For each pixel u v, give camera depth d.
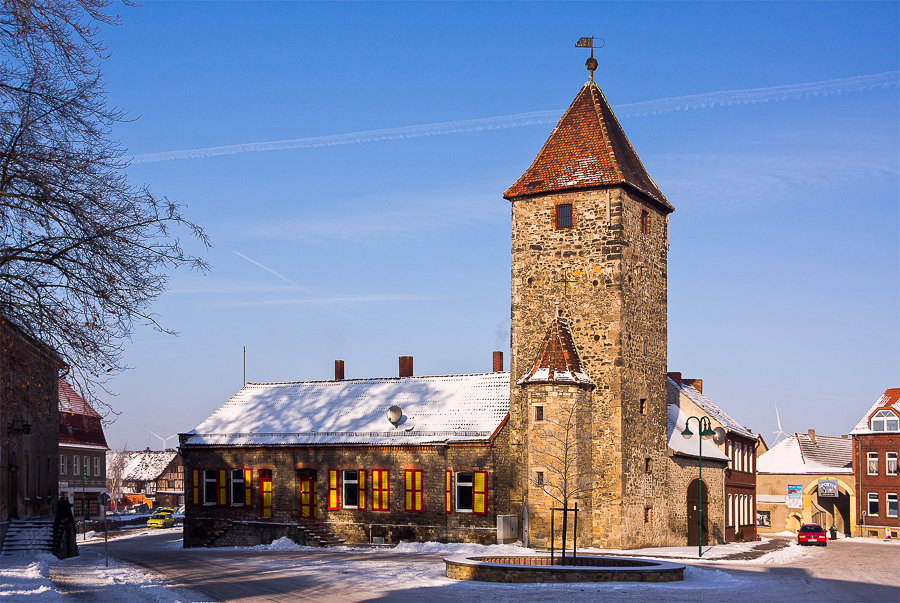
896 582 28.72
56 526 33.09
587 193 37.88
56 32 16.50
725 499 47.78
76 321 18.00
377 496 40.59
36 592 20.78
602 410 36.59
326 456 41.97
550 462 35.28
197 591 22.14
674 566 25.67
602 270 37.25
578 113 40.06
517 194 38.91
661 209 41.06
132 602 19.94
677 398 50.12
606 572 24.58
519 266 38.91
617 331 36.66
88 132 17.80
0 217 17.25
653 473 38.78
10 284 17.75
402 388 44.38
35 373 18.88
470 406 41.00
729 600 21.86
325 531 41.25
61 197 17.31
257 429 44.53
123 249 18.05
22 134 17.19
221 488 44.19
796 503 72.19
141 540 51.12
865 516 66.12
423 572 27.00
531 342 38.34
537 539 35.19
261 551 37.94
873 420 66.50
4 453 33.81
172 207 18.41
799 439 74.81
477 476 38.66
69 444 67.69
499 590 22.70
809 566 34.75
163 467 108.62
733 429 50.41
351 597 21.33
